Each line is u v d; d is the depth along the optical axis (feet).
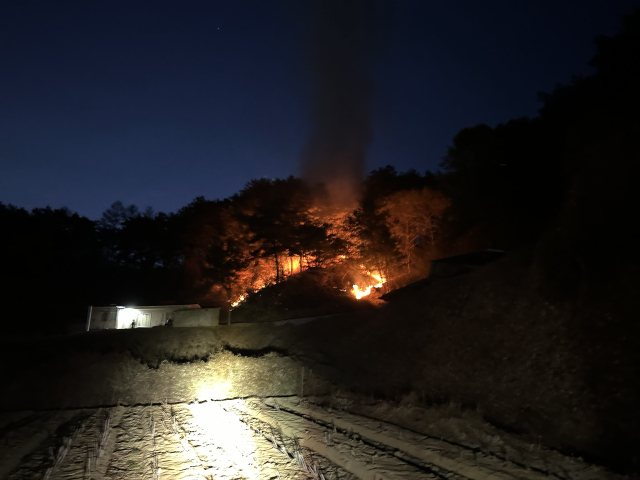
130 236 215.51
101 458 27.02
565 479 21.63
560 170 88.89
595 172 40.83
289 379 55.47
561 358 33.17
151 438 32.32
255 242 149.18
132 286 189.26
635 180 36.45
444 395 40.37
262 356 66.13
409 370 48.83
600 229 36.68
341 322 77.25
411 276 129.18
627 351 28.50
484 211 104.99
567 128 84.38
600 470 22.15
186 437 32.35
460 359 44.01
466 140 114.83
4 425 38.83
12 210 208.13
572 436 27.17
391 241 135.85
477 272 58.18
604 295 32.94
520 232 97.91
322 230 144.36
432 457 26.05
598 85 83.66
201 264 187.42
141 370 58.08
